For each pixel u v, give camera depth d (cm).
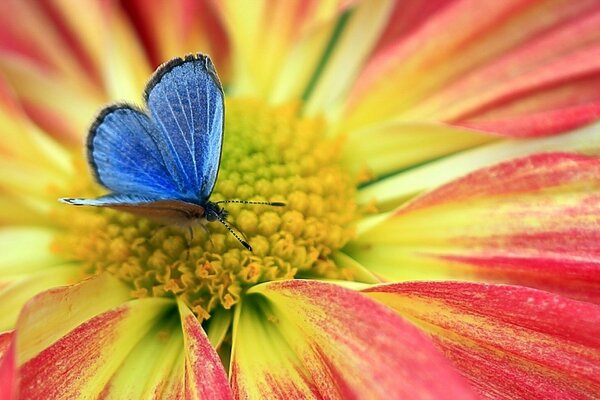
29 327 14
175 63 15
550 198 16
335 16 18
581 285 15
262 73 18
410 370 14
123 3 18
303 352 15
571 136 17
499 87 17
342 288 15
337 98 18
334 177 17
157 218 16
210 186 15
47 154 18
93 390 15
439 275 16
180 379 15
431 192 16
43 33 18
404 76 18
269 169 17
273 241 16
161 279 16
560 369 15
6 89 17
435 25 18
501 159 17
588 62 17
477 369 15
